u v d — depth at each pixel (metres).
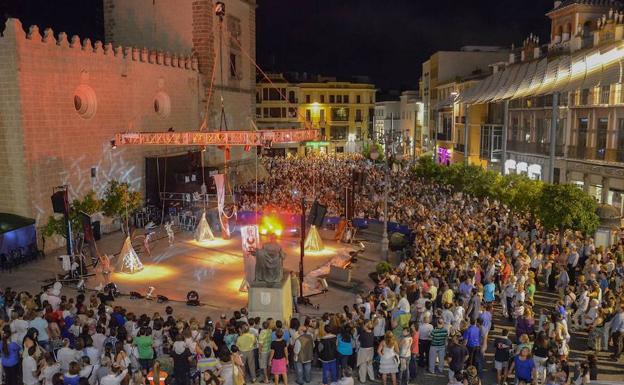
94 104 31.47
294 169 58.34
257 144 25.41
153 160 36.53
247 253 21.53
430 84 80.44
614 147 35.16
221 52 47.03
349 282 22.39
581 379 12.64
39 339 13.38
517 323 14.62
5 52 25.95
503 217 28.48
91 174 31.39
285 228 31.97
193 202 37.00
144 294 21.09
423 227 25.19
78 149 30.23
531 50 48.06
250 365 13.55
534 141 45.81
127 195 29.23
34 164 27.11
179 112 41.03
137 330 13.40
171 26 44.69
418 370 14.70
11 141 26.61
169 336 13.43
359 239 30.84
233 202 37.81
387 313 15.09
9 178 26.94
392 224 30.19
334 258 26.58
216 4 44.66
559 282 19.28
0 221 25.53
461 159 62.69
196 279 23.20
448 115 69.44
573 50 39.44
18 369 12.97
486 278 18.45
